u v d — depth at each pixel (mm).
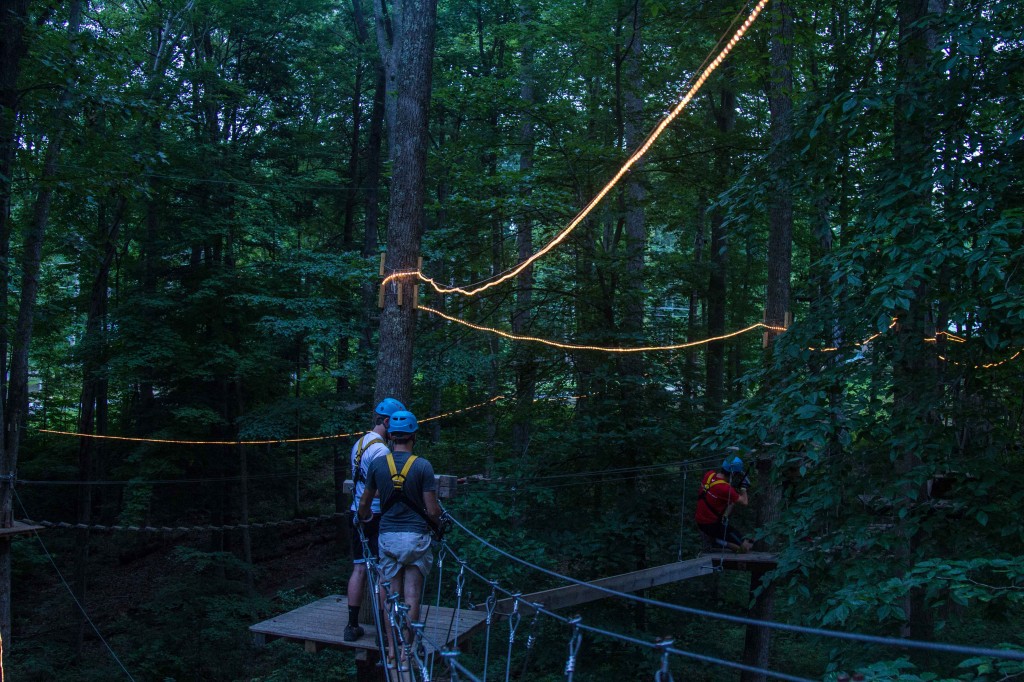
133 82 17562
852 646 6074
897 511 5938
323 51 25344
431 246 13867
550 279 15852
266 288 20297
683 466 11711
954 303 5609
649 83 14461
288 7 24406
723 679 12453
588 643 12133
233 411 21328
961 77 5727
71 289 24672
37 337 21562
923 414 5828
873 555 5914
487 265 15703
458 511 11711
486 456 16078
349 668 14867
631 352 13570
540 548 11102
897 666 4004
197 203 20125
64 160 12164
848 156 7012
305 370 25953
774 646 14359
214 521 21688
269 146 23844
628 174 13430
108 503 23688
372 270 16094
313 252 17891
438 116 24297
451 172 14117
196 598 16766
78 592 18766
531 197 12594
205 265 20062
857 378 6113
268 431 18078
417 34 7512
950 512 5879
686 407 13805
